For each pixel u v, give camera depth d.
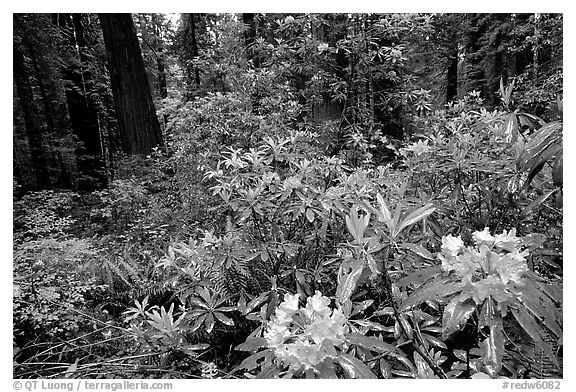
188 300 2.07
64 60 6.49
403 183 1.76
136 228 3.53
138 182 4.44
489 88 5.26
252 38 4.45
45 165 6.26
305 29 3.85
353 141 3.55
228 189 1.85
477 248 0.94
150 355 1.70
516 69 4.83
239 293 1.83
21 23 5.68
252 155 2.07
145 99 5.25
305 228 1.98
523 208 1.64
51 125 7.07
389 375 1.13
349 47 3.65
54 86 6.92
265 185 1.81
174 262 1.91
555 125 1.30
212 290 1.80
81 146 6.67
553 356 0.83
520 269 0.85
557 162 1.21
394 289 1.31
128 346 2.00
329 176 2.14
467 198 1.90
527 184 1.39
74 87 6.57
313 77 3.80
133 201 4.09
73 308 2.23
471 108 2.98
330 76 3.85
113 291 2.59
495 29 5.03
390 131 4.25
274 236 1.89
